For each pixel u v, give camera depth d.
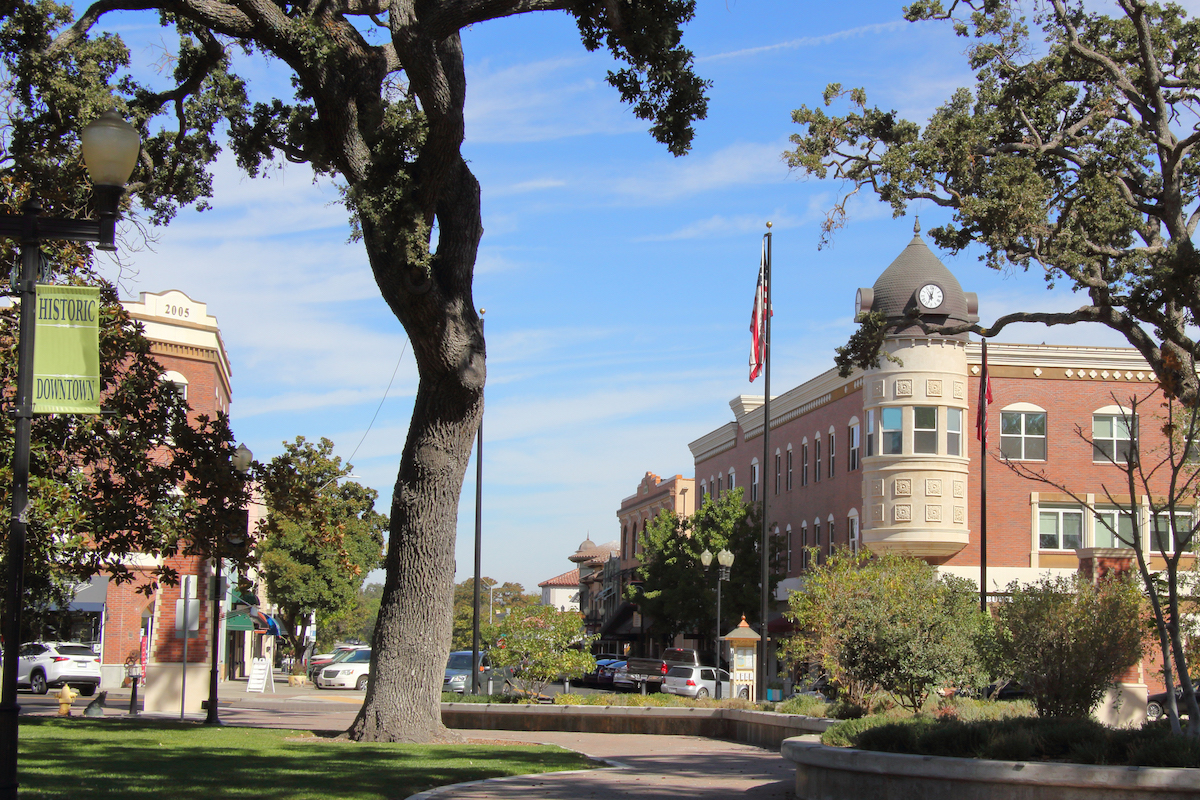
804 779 11.95
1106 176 21.58
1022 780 10.09
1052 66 21.95
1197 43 21.73
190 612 25.70
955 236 20.95
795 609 20.17
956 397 40.72
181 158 21.84
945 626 16.03
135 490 18.97
